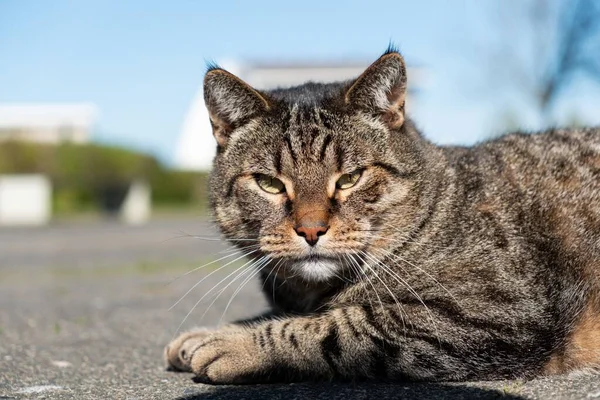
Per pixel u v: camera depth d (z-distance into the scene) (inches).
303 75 152.9
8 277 48.1
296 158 20.0
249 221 20.6
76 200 146.4
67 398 17.7
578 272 19.6
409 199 20.2
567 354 19.1
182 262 54.6
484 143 22.9
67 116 202.4
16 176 133.3
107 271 50.3
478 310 18.3
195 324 27.5
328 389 17.6
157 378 19.6
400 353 18.0
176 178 171.9
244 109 20.9
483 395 16.9
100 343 24.3
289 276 20.5
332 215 19.6
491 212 20.0
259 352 18.4
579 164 21.4
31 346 23.8
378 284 19.4
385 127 20.7
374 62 20.3
